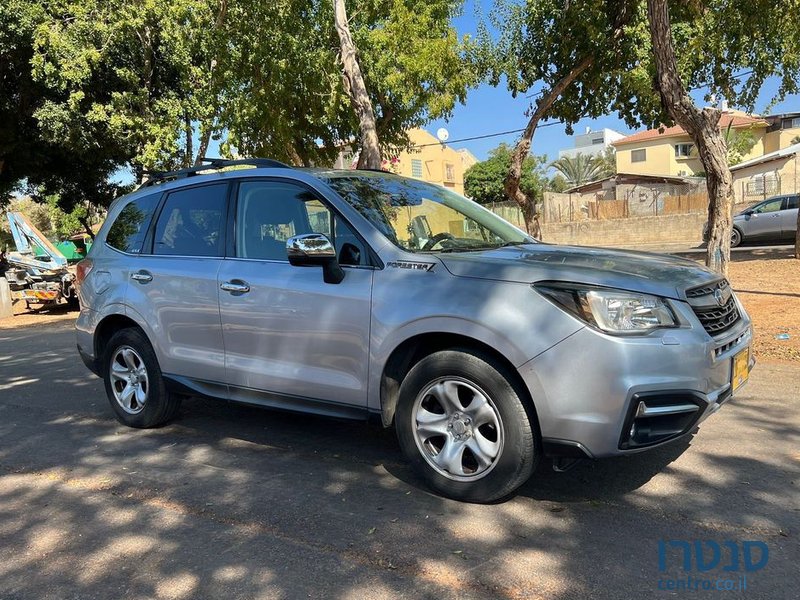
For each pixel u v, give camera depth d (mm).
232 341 4422
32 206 57000
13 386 7188
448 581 2834
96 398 6426
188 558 3145
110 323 5371
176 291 4734
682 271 3588
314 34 14109
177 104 14602
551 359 3162
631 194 32844
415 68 13438
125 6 13641
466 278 3490
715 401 3355
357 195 4215
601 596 2682
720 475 3814
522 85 13070
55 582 2988
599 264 3531
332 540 3250
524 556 3014
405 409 3682
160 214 5109
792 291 10133
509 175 13367
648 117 12617
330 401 4004
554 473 3941
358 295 3795
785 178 29734
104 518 3631
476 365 3391
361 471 4145
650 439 3141
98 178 22703
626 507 3463
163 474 4250
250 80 14891
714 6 10531
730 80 11977
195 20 13688
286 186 4355
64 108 16625
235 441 4848
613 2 11367
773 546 3020
